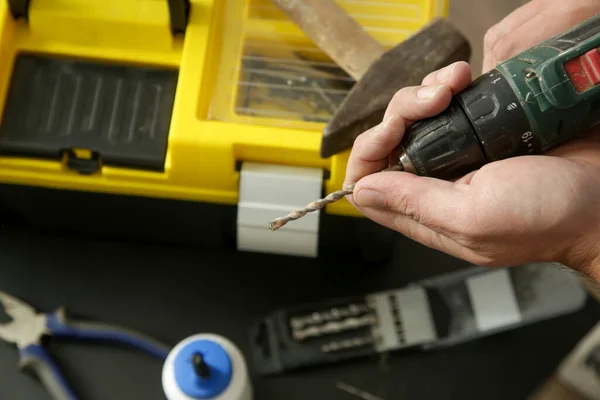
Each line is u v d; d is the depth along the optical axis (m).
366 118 0.73
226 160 0.77
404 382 0.88
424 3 0.86
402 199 0.58
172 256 0.94
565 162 0.56
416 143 0.57
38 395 0.86
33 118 0.79
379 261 0.94
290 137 0.77
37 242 0.94
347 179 0.65
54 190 0.82
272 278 0.93
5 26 0.79
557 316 0.92
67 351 0.88
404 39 0.81
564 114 0.54
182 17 0.79
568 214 0.54
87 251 0.94
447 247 0.62
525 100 0.54
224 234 0.89
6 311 0.88
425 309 0.91
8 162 0.79
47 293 0.91
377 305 0.91
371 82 0.74
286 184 0.79
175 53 0.81
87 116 0.80
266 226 0.82
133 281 0.92
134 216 0.87
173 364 0.79
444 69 0.57
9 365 0.87
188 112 0.77
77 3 0.79
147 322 0.91
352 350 0.89
